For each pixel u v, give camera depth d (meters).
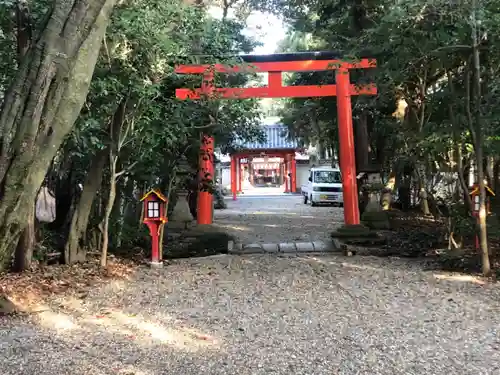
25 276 6.26
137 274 7.00
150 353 3.81
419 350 3.84
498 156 8.12
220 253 9.15
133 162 7.89
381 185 11.01
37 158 3.03
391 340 4.08
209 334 4.29
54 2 3.00
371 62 8.65
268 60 10.16
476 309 4.99
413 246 8.70
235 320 4.71
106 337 4.21
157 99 7.68
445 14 5.93
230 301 5.46
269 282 6.40
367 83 8.55
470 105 6.82
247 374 3.39
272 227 12.97
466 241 8.41
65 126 3.09
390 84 8.00
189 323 4.62
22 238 6.48
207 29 7.62
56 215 8.61
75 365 3.55
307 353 3.79
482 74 6.89
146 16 5.94
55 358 3.70
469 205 7.54
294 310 5.05
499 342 4.02
